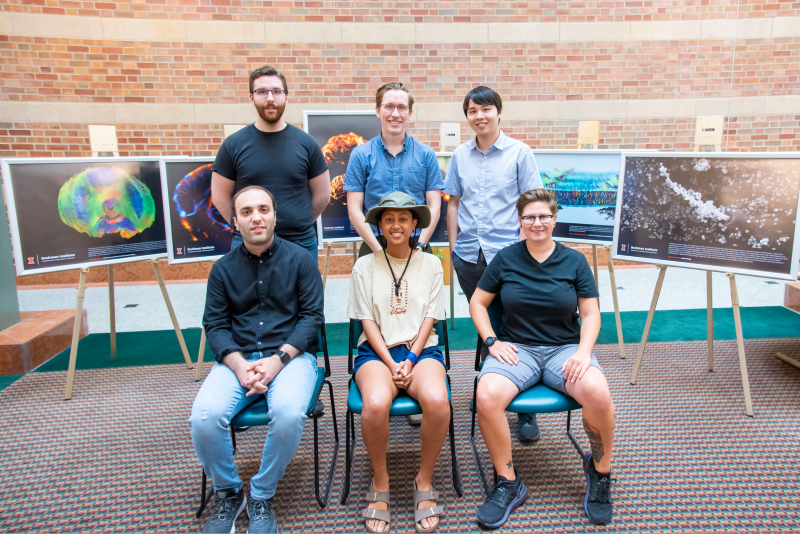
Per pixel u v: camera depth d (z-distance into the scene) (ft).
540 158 10.61
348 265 17.43
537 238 6.31
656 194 8.75
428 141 16.70
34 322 11.35
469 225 7.95
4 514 6.03
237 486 5.80
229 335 6.20
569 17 16.07
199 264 17.12
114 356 10.78
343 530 5.71
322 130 10.85
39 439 7.70
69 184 8.95
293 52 15.96
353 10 15.80
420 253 6.65
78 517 5.98
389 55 16.12
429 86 16.35
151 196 9.80
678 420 7.86
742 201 7.95
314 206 8.20
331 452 7.33
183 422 8.20
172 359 10.82
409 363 6.10
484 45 16.16
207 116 16.15
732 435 7.42
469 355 10.67
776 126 16.70
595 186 10.37
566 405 5.90
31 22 15.03
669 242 8.69
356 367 6.35
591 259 17.75
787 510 5.82
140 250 9.75
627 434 7.50
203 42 15.70
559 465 6.85
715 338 11.11
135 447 7.48
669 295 14.25
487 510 5.70
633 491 6.23
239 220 6.03
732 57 16.33
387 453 7.25
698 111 16.66
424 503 5.75
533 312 6.45
